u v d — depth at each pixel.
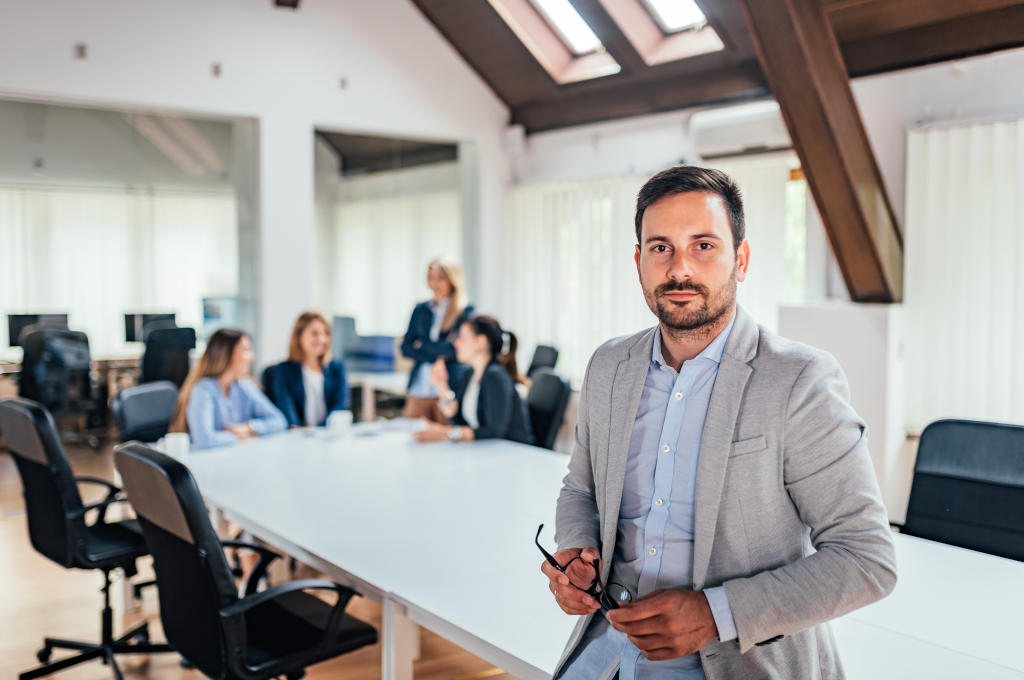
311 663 2.31
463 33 6.17
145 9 5.17
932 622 1.92
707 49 5.15
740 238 1.33
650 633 1.19
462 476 3.32
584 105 6.06
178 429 3.94
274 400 4.47
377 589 2.17
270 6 5.61
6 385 5.02
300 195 5.79
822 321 4.23
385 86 6.11
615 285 5.78
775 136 4.76
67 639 3.27
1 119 4.93
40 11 4.86
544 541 2.52
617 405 1.43
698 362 1.35
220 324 5.67
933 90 4.17
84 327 5.21
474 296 6.75
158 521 2.21
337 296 6.15
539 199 6.39
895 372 4.12
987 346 3.98
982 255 3.98
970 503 2.44
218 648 2.16
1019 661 1.73
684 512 1.34
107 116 5.23
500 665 1.81
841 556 1.18
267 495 3.04
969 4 3.90
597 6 5.23
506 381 4.06
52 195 5.09
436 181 6.56
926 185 4.14
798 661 1.30
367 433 4.19
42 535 3.16
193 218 5.54
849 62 4.42
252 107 5.57
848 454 1.22
